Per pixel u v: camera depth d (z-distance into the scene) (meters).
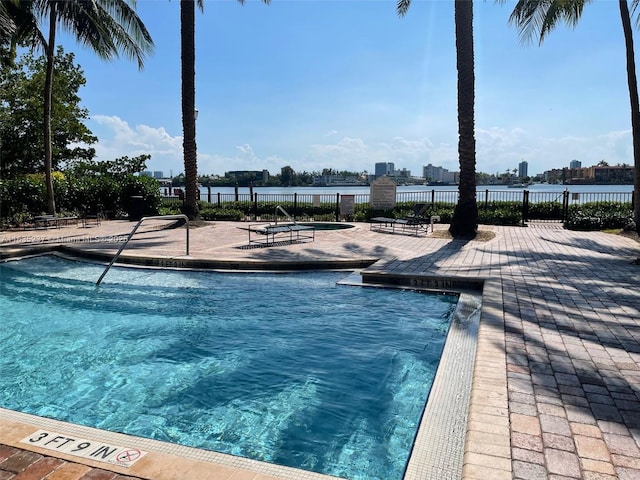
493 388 3.57
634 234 13.62
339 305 7.24
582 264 9.10
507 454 2.68
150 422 3.92
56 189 18.62
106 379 4.80
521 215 18.06
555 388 3.58
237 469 2.65
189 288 8.32
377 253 10.61
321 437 3.62
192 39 16.67
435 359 5.16
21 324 6.53
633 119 13.60
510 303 6.15
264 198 24.17
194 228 16.06
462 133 13.43
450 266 8.95
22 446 2.87
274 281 8.73
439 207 19.97
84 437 3.04
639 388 3.59
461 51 13.18
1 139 23.52
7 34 15.61
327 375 4.79
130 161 28.92
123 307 7.26
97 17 16.64
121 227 16.38
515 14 14.16
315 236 13.71
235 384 4.62
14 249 11.02
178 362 5.20
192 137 17.11
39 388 4.60
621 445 2.79
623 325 5.19
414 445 3.12
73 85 27.12
